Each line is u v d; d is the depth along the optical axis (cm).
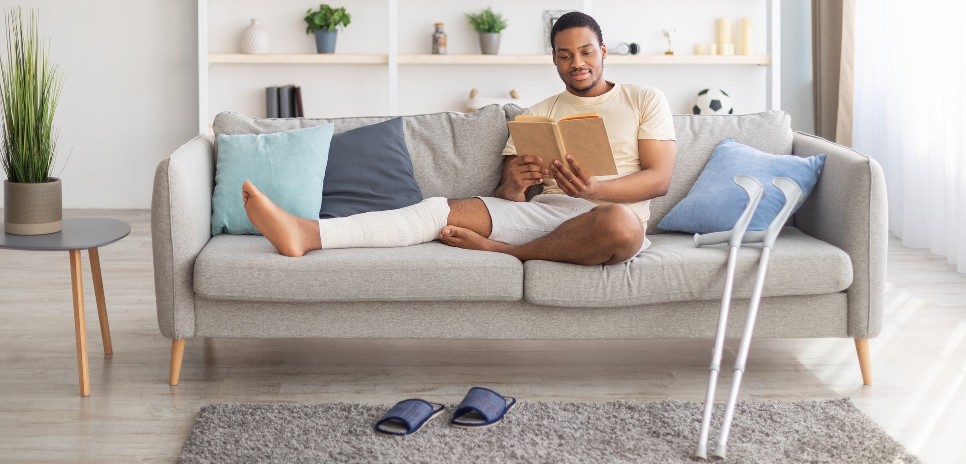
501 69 558
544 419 252
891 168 500
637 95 302
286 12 548
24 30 554
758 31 560
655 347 318
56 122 566
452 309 275
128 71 564
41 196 276
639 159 301
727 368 299
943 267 434
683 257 271
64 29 558
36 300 369
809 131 609
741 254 271
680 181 320
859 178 276
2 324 338
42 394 273
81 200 575
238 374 291
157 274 272
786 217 267
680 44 560
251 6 547
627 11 555
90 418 257
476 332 276
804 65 604
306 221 276
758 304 265
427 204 292
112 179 575
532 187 315
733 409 240
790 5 599
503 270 270
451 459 229
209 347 315
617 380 288
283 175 300
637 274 269
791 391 279
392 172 312
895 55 494
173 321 272
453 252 277
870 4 515
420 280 268
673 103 565
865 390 280
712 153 322
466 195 319
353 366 299
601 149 268
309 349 314
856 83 535
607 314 275
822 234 294
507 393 277
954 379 290
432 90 559
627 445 237
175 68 565
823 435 242
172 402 269
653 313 276
